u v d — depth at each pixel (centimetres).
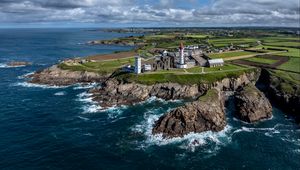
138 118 10081
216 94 10575
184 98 12419
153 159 7312
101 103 11694
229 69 14812
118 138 8450
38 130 8938
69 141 8200
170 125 8781
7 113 10431
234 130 9150
